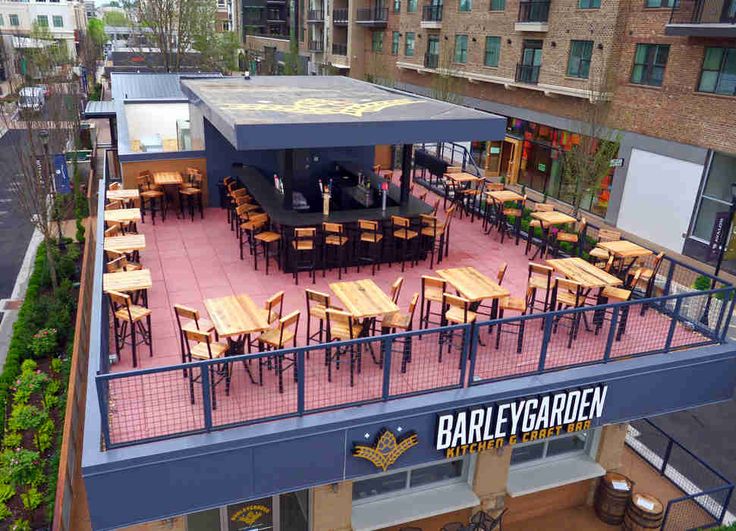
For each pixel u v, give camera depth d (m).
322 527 9.66
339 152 17.45
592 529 12.14
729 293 11.60
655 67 25.00
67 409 12.73
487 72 35.28
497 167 36.31
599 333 10.94
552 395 9.20
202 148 18.08
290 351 7.78
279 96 16.09
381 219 13.20
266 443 7.82
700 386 10.62
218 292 11.94
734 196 17.70
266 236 12.71
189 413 8.16
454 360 9.79
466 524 11.29
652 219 25.94
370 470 8.58
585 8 27.56
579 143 26.06
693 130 23.56
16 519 11.62
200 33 51.56
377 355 9.91
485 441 9.04
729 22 22.12
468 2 36.03
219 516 9.76
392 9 46.03
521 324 9.84
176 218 16.36
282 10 72.50
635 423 15.51
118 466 7.21
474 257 14.45
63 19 83.06
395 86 46.72
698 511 12.42
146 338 9.98
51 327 17.70
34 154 21.25
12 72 53.12
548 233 14.30
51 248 21.66
